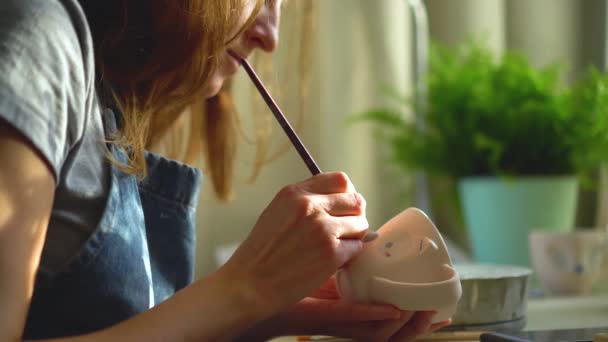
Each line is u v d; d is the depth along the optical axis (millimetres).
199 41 842
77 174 736
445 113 1895
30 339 745
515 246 1764
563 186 1774
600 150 1784
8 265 607
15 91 620
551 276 1523
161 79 865
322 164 2094
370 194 2191
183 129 1270
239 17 878
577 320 1266
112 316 760
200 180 961
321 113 2098
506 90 1864
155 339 658
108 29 855
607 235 1537
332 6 2113
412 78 2168
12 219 611
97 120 770
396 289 790
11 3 662
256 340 891
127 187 804
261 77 1432
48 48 652
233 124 1251
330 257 735
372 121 2189
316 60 2080
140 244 797
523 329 1073
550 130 1794
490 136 1827
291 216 736
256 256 729
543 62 2152
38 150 626
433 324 861
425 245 797
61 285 739
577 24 2154
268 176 2072
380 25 2201
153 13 841
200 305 686
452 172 1897
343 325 874
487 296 979
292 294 724
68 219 736
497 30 2168
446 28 2166
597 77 1849
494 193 1774
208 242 2025
